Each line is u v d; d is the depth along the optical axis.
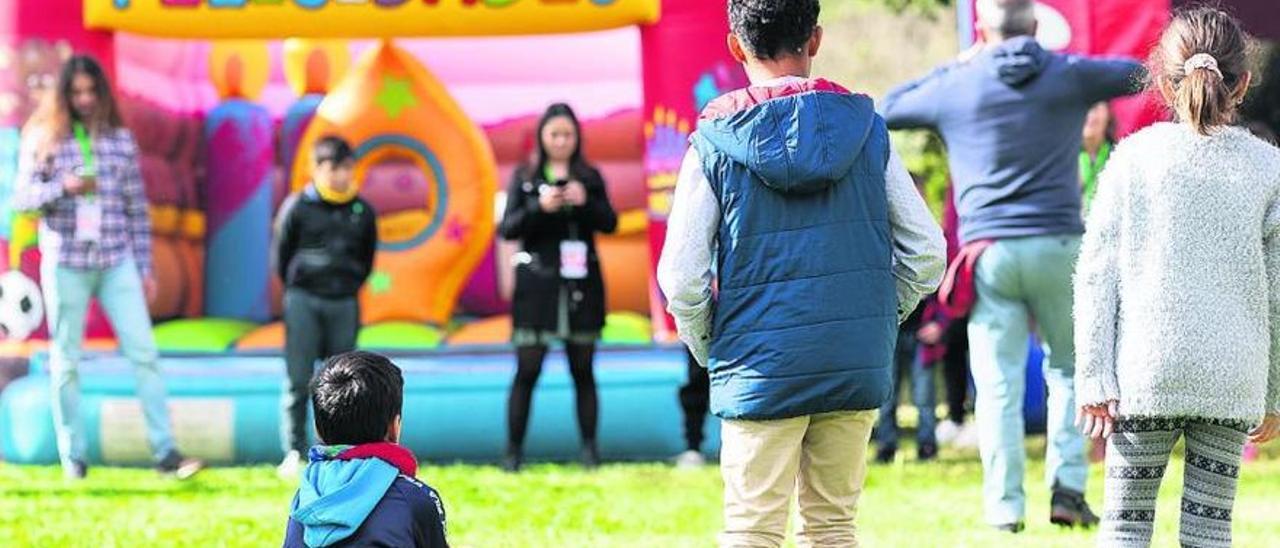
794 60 6.47
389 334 14.85
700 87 13.71
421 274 15.43
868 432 6.50
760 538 6.33
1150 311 6.40
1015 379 9.98
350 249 13.16
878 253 6.34
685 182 6.38
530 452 14.07
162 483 12.72
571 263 13.12
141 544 9.88
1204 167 6.44
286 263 13.12
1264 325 6.43
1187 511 6.54
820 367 6.21
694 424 13.73
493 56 17.03
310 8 13.44
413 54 16.94
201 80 17.11
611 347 14.45
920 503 11.58
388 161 16.08
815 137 6.24
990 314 9.95
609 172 16.39
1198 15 6.68
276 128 16.73
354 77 15.73
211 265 16.50
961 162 10.09
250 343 14.85
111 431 13.60
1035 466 13.95
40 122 12.39
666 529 10.46
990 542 9.61
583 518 10.90
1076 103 9.91
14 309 13.71
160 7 13.48
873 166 6.39
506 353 14.65
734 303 6.33
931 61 29.83
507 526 10.55
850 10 29.97
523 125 16.69
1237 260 6.41
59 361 12.67
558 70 16.98
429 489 5.66
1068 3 13.84
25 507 11.40
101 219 12.37
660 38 13.75
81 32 13.59
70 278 12.38
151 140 15.68
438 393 13.98
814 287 6.24
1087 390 6.49
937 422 16.92
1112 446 6.59
